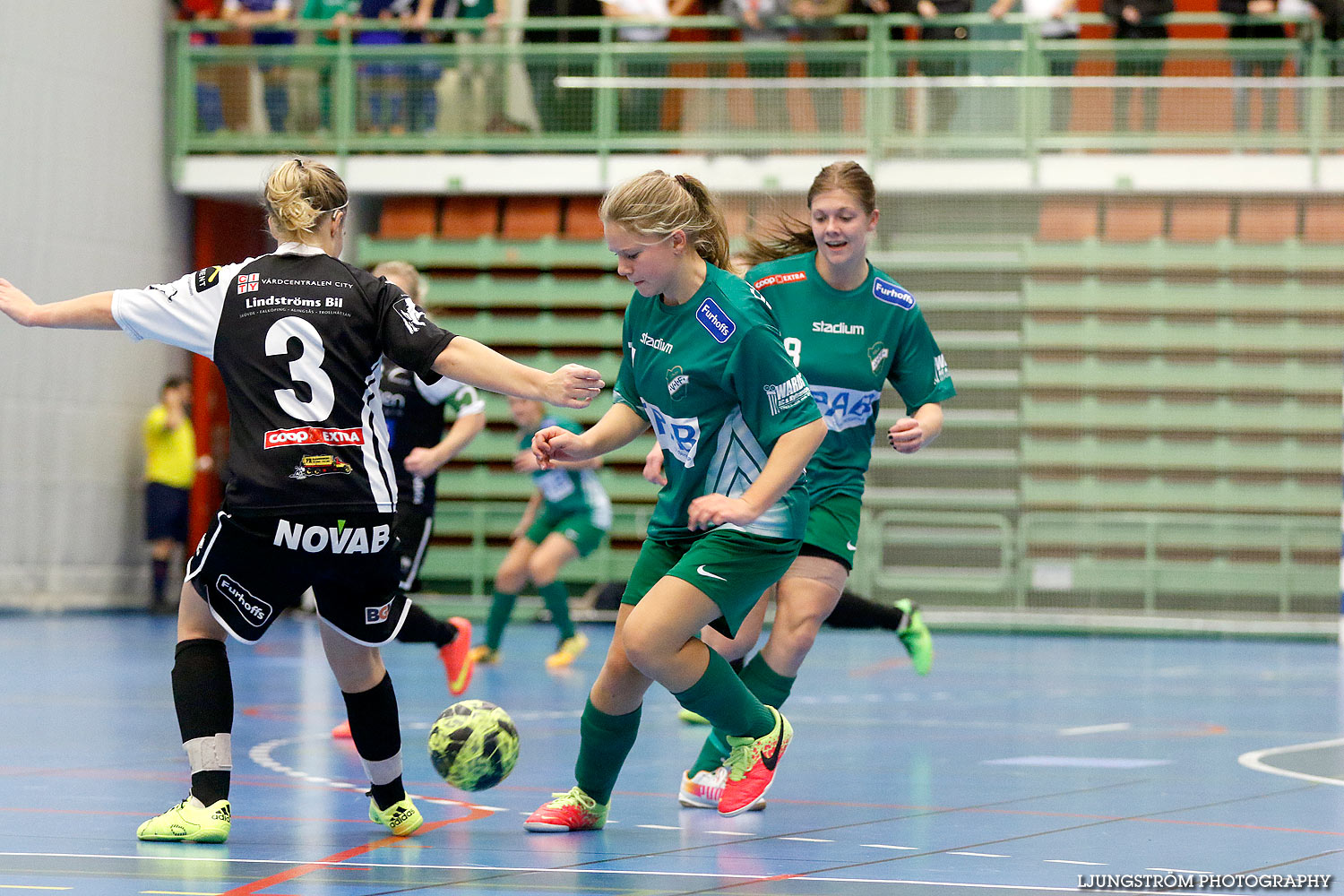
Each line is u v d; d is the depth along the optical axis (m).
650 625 8.25
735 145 32.09
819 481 10.27
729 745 8.95
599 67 32.50
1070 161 31.66
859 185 10.09
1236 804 9.99
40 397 31.55
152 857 7.82
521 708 16.27
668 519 8.84
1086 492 32.72
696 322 8.36
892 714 16.50
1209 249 32.28
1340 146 31.05
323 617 8.47
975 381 32.91
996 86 31.53
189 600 8.59
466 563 33.78
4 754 12.36
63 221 31.89
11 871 7.39
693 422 8.51
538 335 33.97
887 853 8.10
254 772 11.40
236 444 8.30
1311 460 32.19
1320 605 31.47
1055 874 7.47
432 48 32.81
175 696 8.52
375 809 8.74
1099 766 12.11
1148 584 32.00
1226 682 21.03
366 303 8.38
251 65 33.84
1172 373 32.47
